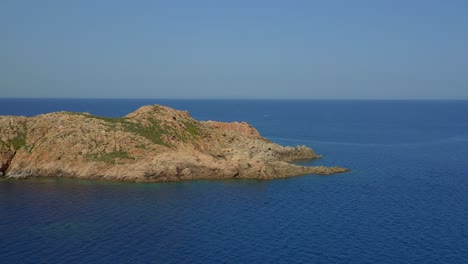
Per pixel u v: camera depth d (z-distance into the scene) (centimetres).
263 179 12325
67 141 12581
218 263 6619
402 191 11075
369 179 12525
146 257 6775
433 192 10994
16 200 9731
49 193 10369
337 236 7756
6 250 6912
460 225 8388
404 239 7638
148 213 8931
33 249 6969
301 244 7381
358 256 6919
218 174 12381
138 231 7869
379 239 7625
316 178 12581
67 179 11831
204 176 12325
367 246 7319
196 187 11262
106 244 7238
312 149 18175
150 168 11950
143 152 12481
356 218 8769
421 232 7994
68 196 10131
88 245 7175
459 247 7300
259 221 8525
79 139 12669
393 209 9425
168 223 8331
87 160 12200
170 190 10900
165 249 7088
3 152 12138
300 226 8262
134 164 12112
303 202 9925
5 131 12756
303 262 6688
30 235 7562
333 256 6912
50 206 9300
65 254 6800
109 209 9169
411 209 9438
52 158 12288
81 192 10525
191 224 8300
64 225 8106
